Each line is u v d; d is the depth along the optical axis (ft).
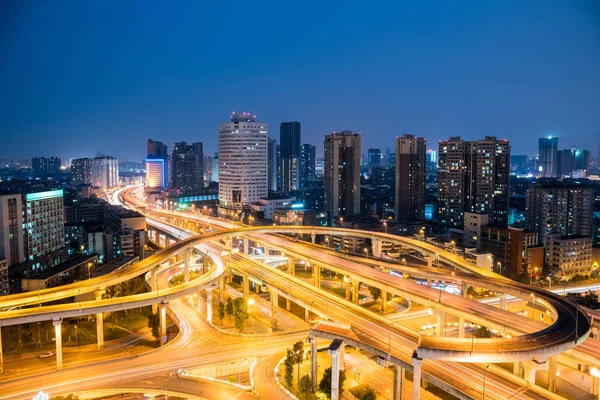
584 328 405.80
